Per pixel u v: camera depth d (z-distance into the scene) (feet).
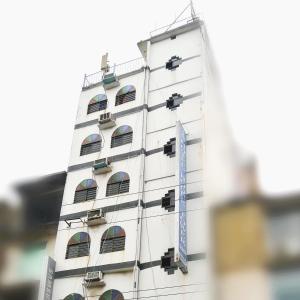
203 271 71.46
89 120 105.40
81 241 85.51
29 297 81.46
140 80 105.70
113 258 80.23
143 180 88.07
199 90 96.89
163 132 93.50
